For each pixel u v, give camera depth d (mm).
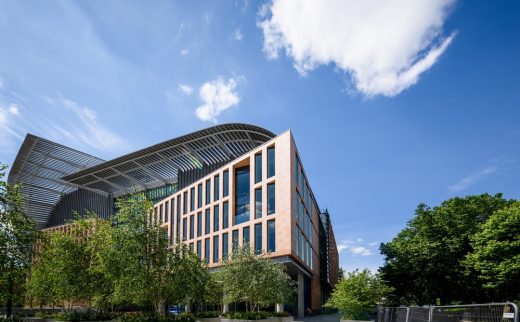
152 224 23062
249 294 28312
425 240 36469
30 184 84812
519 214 29234
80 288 26297
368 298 31531
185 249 23594
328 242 93625
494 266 29656
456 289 36906
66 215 90438
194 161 68625
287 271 45781
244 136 64312
